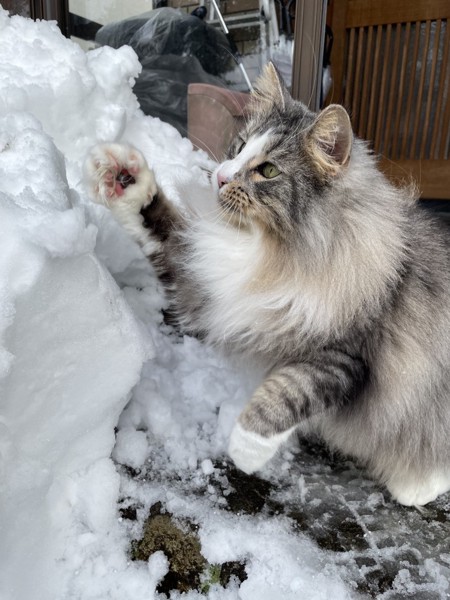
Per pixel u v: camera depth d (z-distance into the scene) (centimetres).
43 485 30
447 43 114
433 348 40
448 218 98
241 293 41
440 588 33
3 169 31
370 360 38
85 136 53
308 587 31
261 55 97
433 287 40
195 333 50
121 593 30
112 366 33
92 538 32
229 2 96
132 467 38
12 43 50
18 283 26
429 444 41
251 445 35
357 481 42
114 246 48
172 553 32
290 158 39
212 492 37
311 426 44
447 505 41
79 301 30
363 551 35
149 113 93
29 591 28
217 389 46
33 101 47
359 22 120
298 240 38
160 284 51
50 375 30
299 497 39
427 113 119
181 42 94
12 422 28
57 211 29
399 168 121
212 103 76
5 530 27
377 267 38
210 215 44
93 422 33
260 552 33
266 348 41
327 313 38
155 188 47
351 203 39
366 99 125
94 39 99
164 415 40
